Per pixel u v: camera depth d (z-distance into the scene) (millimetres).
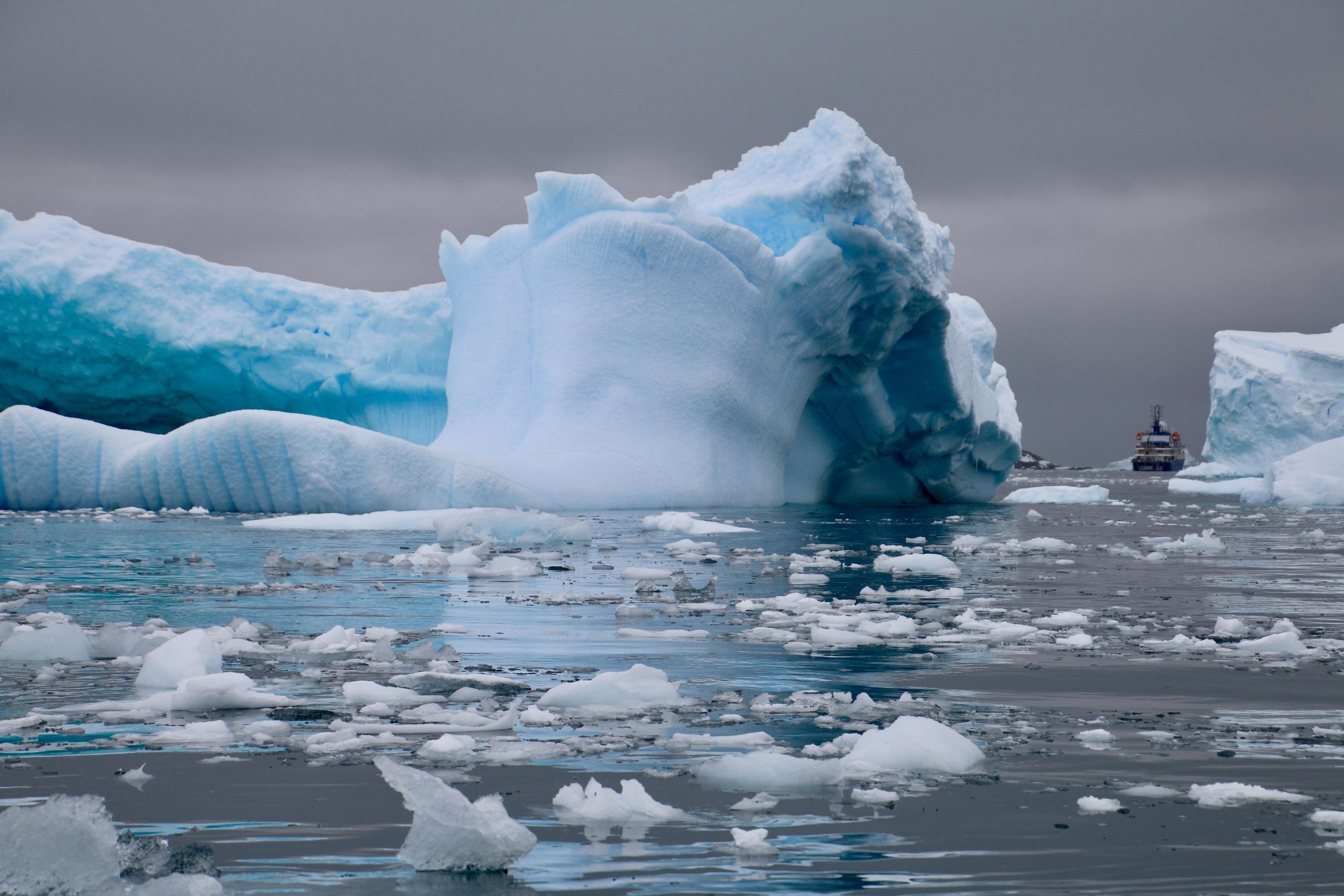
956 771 5457
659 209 33156
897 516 33000
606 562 17500
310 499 26797
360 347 43062
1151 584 15227
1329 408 81875
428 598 12586
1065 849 4297
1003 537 25078
